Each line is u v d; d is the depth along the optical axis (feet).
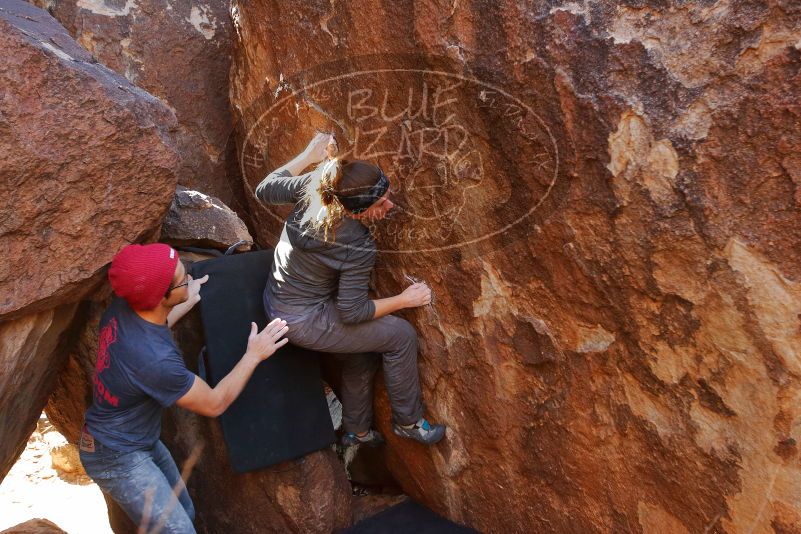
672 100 5.87
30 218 7.06
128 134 7.49
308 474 9.70
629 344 6.86
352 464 11.93
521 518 8.75
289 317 8.32
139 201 7.78
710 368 6.33
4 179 6.79
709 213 5.89
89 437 7.87
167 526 7.96
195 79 11.51
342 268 7.86
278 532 9.96
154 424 8.04
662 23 5.85
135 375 7.36
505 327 7.92
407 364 8.76
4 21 6.71
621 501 7.51
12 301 7.14
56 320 8.39
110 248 7.71
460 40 6.88
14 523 15.66
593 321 7.09
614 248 6.56
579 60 6.24
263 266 9.25
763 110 5.47
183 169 11.42
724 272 5.96
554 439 7.93
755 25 5.42
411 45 7.23
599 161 6.36
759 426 6.13
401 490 11.16
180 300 7.73
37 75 6.89
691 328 6.33
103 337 7.61
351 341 8.39
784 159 5.46
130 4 11.14
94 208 7.47
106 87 7.41
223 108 11.75
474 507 9.39
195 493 10.43
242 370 7.95
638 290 6.55
